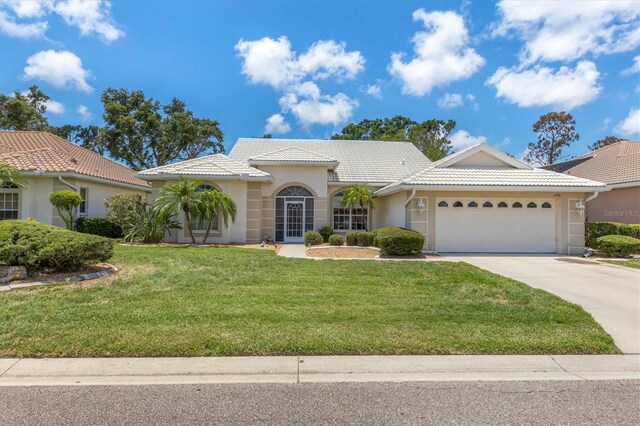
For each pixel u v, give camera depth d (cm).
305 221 2009
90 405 363
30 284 795
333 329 561
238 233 1828
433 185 1507
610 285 934
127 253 1277
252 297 733
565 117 4556
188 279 883
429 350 502
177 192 1628
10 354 470
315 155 2058
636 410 365
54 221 1781
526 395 394
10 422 333
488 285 877
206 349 490
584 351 513
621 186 1870
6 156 1794
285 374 438
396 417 348
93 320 580
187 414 349
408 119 5066
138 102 3834
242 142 2581
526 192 1576
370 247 1616
